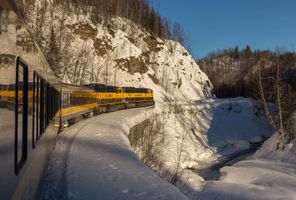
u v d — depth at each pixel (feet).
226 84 410.31
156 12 335.88
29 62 21.77
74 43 214.90
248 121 229.66
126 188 34.17
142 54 261.44
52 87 44.68
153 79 264.31
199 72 346.33
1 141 14.06
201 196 72.18
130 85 238.07
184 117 198.29
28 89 21.26
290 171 90.38
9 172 15.51
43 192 31.48
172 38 372.38
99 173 39.52
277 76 127.65
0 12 13.75
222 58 629.10
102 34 236.84
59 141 59.77
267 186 76.18
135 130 106.83
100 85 131.23
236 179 88.53
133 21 301.84
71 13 235.20
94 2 271.49
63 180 36.14
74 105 89.25
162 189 34.17
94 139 64.18
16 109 17.07
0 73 13.83
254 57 556.10
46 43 173.68
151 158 78.95
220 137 195.93
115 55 242.37
